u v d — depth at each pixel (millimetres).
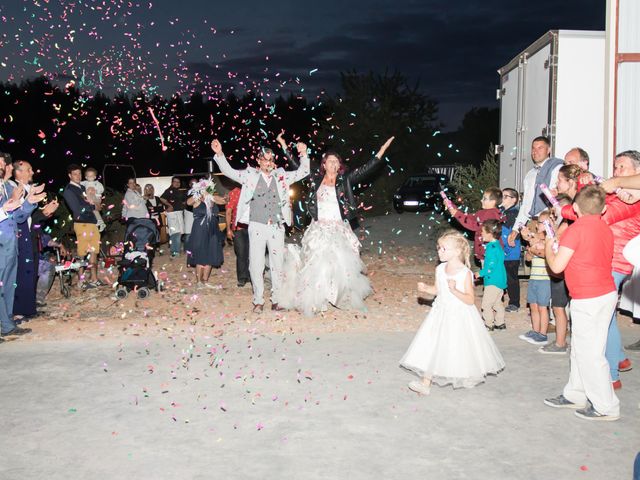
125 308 9711
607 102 9438
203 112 26672
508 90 12695
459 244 5750
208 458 4508
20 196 7926
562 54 10258
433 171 35344
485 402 5551
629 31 9344
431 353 5750
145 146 27406
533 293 7445
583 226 5117
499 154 13258
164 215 16266
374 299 10156
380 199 30656
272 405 5508
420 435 4859
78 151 26219
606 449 4605
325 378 6227
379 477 4195
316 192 9242
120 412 5402
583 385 5176
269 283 11578
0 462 4504
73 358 7027
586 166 7180
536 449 4605
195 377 6297
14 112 25078
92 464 4445
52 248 10812
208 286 11391
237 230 11438
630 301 8328
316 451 4594
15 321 8773
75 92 24062
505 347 7281
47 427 5109
